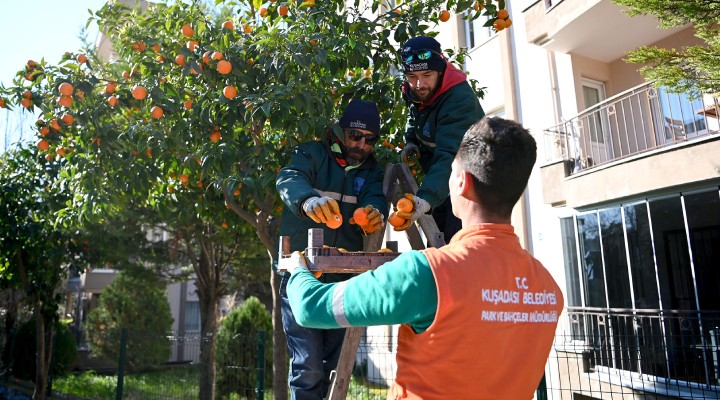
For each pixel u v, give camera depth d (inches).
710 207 284.5
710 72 191.8
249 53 165.2
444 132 104.0
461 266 56.3
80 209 197.8
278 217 203.2
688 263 295.6
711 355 280.1
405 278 54.6
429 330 55.0
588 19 344.5
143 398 366.6
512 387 56.4
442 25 507.2
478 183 62.2
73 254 415.5
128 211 339.3
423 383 55.2
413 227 96.0
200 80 174.6
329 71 162.7
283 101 144.9
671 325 302.7
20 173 389.4
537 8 381.1
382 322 55.6
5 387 478.3
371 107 113.6
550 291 63.8
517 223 409.4
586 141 381.7
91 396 464.1
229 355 396.5
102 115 174.9
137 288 585.9
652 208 313.0
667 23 202.2
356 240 111.7
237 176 159.2
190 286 849.5
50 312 426.0
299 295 62.3
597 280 347.3
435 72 108.5
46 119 181.9
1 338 523.8
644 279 317.4
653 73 199.2
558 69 394.9
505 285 58.1
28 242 385.7
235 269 478.0
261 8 183.8
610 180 329.4
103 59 285.3
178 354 585.6
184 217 233.9
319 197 85.4
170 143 172.2
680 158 290.2
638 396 290.4
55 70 177.3
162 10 194.2
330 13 171.2
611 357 312.2
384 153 169.8
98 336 633.6
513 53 428.8
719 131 272.7
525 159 61.9
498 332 56.1
